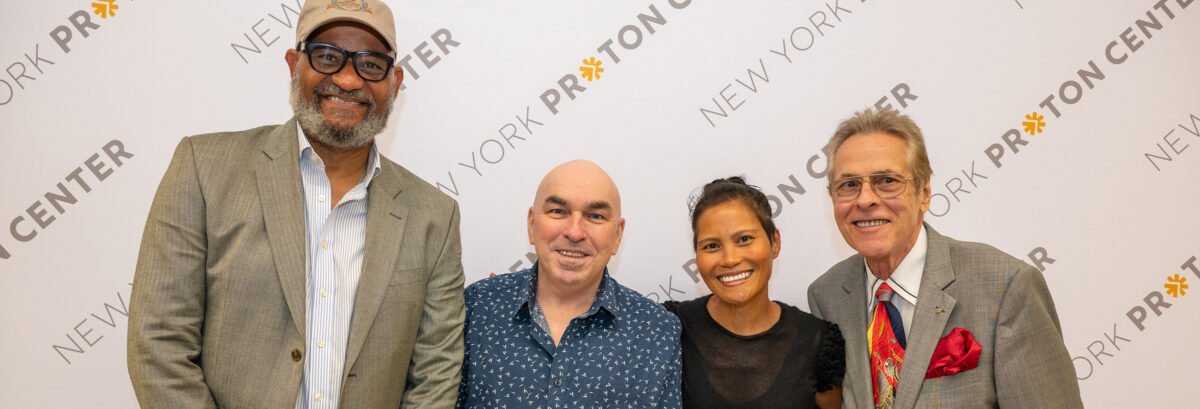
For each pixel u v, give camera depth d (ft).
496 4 7.93
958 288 5.81
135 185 7.46
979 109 8.22
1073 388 5.52
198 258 5.16
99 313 7.40
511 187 7.93
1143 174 8.30
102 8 7.41
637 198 8.02
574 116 7.98
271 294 5.23
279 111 7.69
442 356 5.76
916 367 5.66
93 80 7.41
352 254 5.65
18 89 7.32
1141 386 8.25
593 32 8.00
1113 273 8.25
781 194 8.13
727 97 8.09
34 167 7.32
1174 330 8.27
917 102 8.20
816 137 8.14
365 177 5.92
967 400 5.53
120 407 7.44
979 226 8.20
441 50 7.86
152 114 7.49
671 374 6.11
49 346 7.34
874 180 5.81
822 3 8.17
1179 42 8.36
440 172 7.86
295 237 5.34
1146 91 8.32
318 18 5.54
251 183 5.39
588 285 6.19
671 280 8.04
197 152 5.35
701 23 8.08
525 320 6.17
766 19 8.11
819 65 8.15
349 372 5.33
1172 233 8.29
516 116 7.93
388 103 5.86
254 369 5.16
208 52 7.59
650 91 8.04
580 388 5.86
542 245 6.02
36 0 7.34
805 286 8.18
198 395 4.99
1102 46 8.30
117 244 7.43
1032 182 8.23
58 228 7.36
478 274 7.90
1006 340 5.49
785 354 6.12
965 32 8.23
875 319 6.18
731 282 6.11
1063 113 8.27
